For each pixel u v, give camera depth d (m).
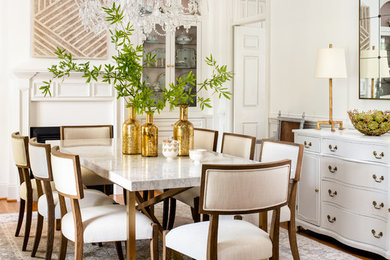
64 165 2.77
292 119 5.27
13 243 4.11
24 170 3.86
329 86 4.52
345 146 3.94
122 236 2.82
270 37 5.83
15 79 5.82
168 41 6.71
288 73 5.53
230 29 6.77
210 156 3.60
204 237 2.55
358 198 3.82
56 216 3.44
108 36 6.22
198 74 6.95
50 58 5.99
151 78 6.64
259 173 2.40
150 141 3.52
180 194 3.88
